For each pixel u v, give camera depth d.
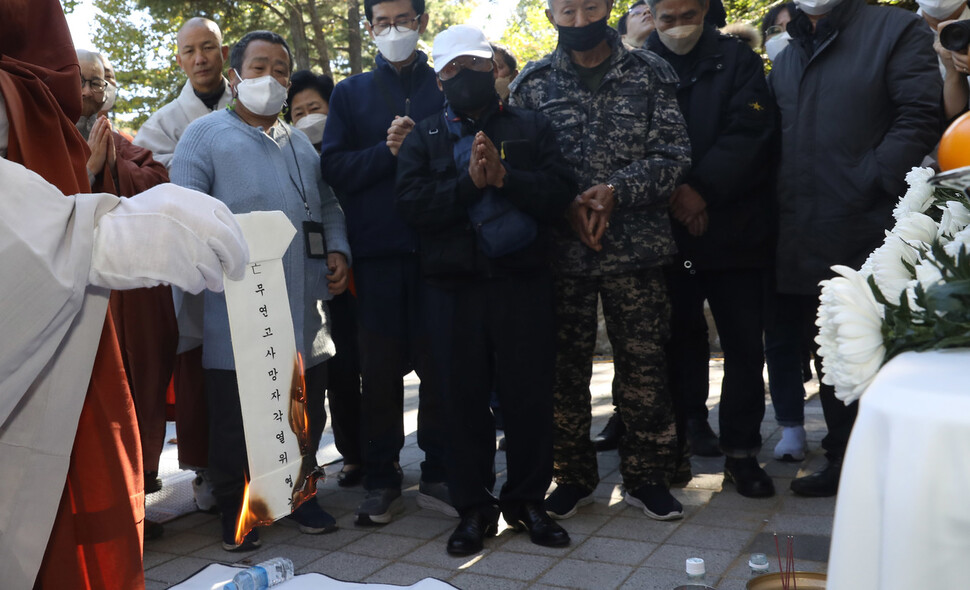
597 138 3.40
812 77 3.48
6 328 1.38
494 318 3.15
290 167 3.41
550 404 3.21
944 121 3.32
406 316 3.58
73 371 1.53
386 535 3.34
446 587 2.63
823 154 3.43
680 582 2.68
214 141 3.25
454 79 3.16
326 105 4.35
